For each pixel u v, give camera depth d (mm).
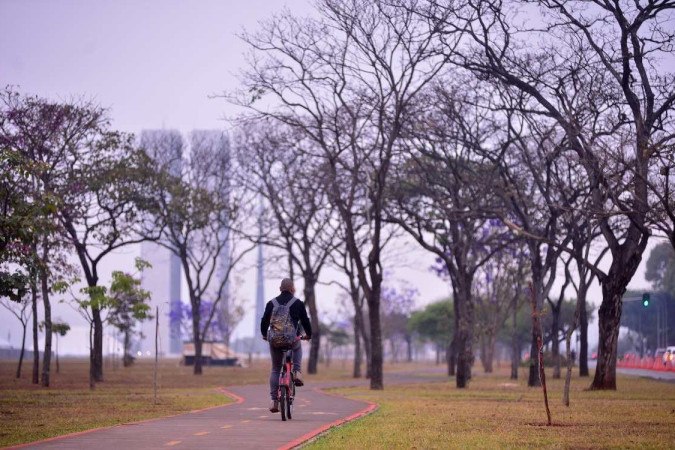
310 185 100938
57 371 111875
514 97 68250
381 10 66500
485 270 119375
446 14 63656
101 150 82000
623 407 45344
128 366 165000
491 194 82375
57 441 24359
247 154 117688
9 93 75812
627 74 58188
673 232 47688
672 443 25922
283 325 31125
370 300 75250
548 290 75562
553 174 68625
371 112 72562
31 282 49250
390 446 23719
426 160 84562
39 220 50250
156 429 28328
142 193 90312
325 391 66500
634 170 50000
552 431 29922
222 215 131125
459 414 38625
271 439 24875
